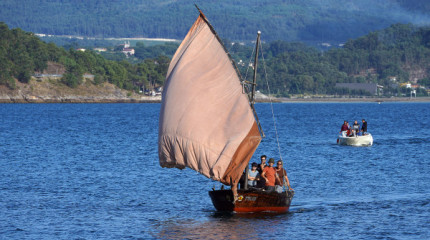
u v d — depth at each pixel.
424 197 109.56
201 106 94.12
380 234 84.25
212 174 91.88
